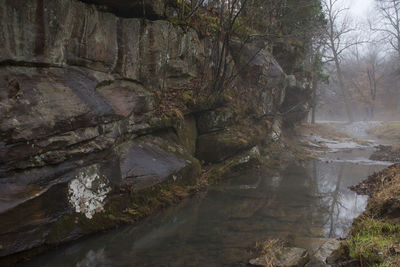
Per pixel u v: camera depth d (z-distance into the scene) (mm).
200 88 9586
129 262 4250
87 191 5348
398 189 5438
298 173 10672
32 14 5195
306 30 13656
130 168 6477
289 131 17781
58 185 4871
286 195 7809
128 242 4926
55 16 5578
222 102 10422
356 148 17469
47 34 5457
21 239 4199
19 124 4488
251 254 4457
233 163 10180
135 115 7164
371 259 3672
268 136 13352
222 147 9852
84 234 5066
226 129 10430
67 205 4957
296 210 6594
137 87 7594
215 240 4988
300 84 17078
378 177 8367
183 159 8094
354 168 11656
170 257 4391
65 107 5285
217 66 10242
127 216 5824
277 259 4160
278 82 13766
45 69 5512
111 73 6996
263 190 8273
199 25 9867
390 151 15453
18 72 5012
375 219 4926
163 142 8070
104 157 6004
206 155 9750
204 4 10547
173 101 8750
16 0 4949
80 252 4555
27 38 5152
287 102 17109
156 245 4809
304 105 18766
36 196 4473
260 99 12734
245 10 11742
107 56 6789
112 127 6336
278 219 6008
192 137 9656
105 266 4133
